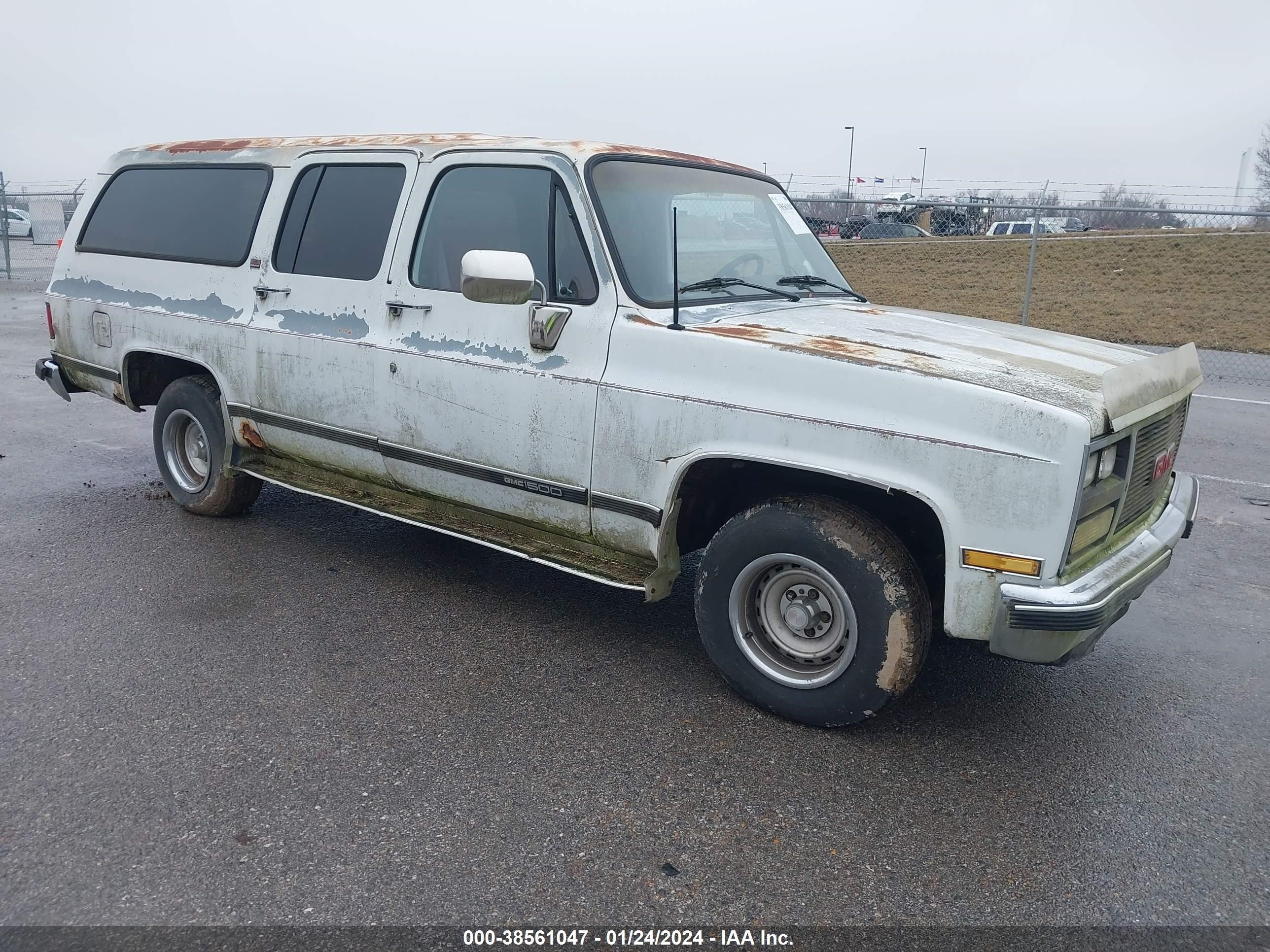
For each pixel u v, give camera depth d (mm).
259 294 4941
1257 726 3738
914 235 15914
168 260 5434
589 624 4500
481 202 4188
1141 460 3576
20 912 2564
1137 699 3936
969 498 3100
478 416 4113
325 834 2910
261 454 5332
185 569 4988
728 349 3502
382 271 4465
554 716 3643
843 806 3137
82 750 3307
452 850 2857
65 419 8492
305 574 4969
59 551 5184
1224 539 5945
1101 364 3627
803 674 3588
